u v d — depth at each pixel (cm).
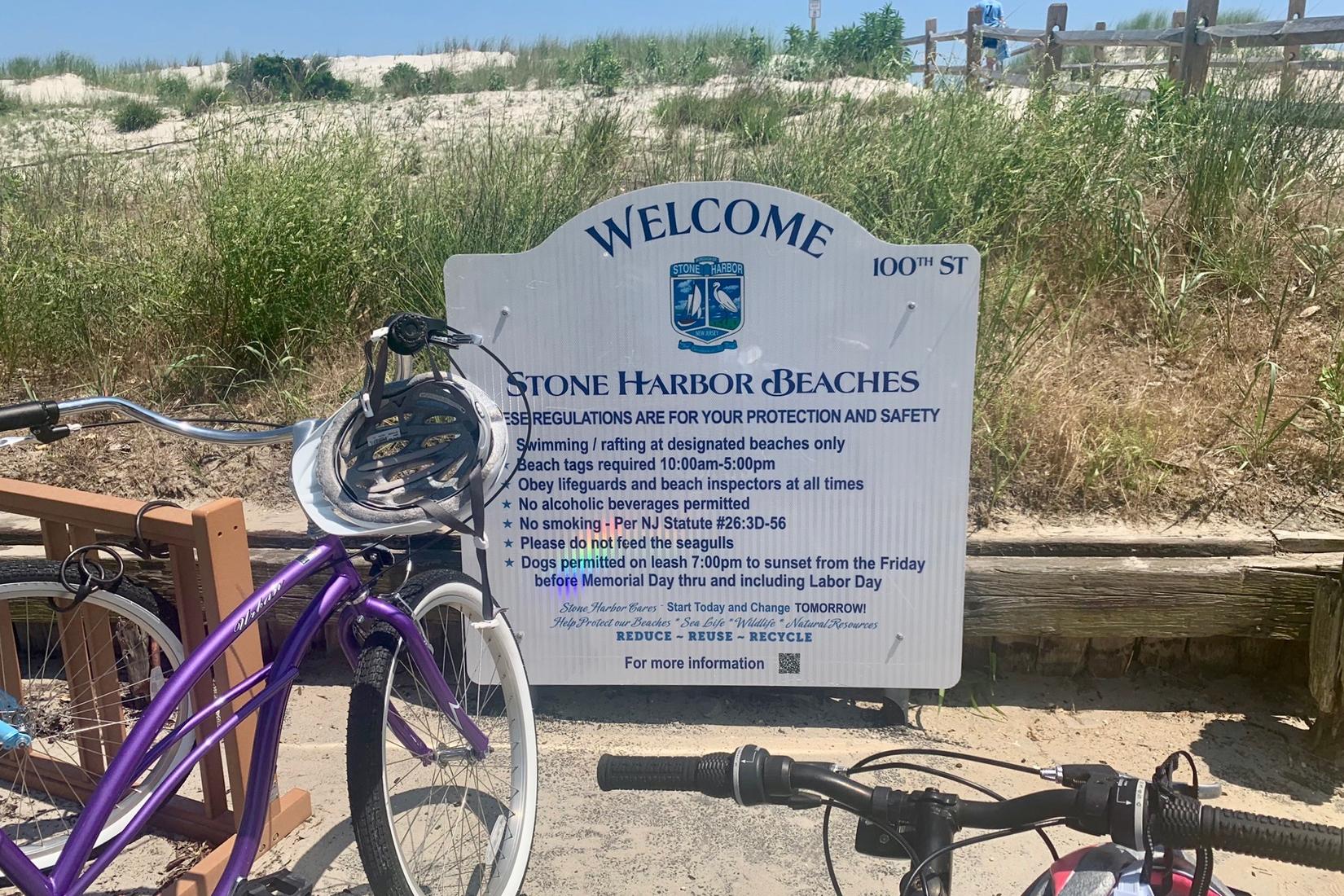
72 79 2681
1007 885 276
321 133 724
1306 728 342
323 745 340
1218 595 342
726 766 146
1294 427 414
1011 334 459
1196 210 542
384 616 236
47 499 272
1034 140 563
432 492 214
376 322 531
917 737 343
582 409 321
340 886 276
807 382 313
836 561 328
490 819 301
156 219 638
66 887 207
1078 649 363
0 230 625
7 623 294
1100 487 382
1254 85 641
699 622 338
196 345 508
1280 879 276
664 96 1004
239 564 259
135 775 214
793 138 640
